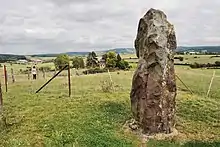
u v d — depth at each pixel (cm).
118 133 1334
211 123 1460
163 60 1312
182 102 1825
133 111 1414
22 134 1302
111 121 1469
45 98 2016
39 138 1251
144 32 1395
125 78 3366
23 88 2597
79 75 3931
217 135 1316
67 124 1402
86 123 1419
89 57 6125
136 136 1311
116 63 5122
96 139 1241
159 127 1322
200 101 1872
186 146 1200
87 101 1859
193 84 2766
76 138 1244
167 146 1202
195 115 1573
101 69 4853
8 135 1296
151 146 1207
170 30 1355
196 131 1357
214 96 2214
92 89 2452
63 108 1694
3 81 3356
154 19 1352
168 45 1338
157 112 1317
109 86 2473
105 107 1705
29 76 3841
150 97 1323
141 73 1358
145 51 1359
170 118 1339
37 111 1661
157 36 1319
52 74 4228
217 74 3734
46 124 1412
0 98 1455
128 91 2292
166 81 1320
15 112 1656
